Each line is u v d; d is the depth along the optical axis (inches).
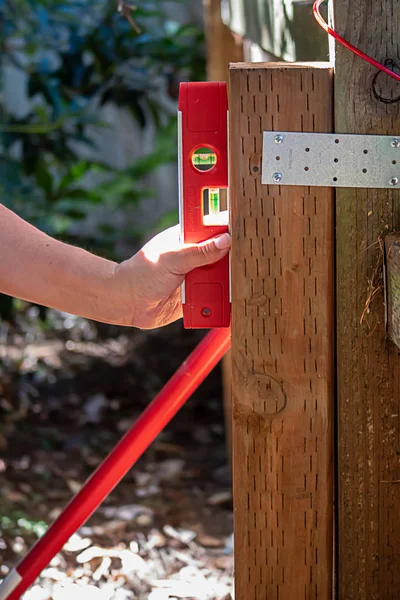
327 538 51.6
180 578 96.0
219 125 49.6
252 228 48.7
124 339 217.6
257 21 73.7
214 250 49.9
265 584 52.1
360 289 49.3
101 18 156.9
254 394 50.3
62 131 162.6
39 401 171.5
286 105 47.8
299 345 49.8
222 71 115.6
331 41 48.4
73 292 53.2
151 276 51.3
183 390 60.7
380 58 47.5
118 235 221.0
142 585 94.0
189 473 136.8
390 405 50.4
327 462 50.9
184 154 49.9
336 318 49.8
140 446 61.2
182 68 159.0
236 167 48.3
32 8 155.6
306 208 48.6
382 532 51.6
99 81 160.7
